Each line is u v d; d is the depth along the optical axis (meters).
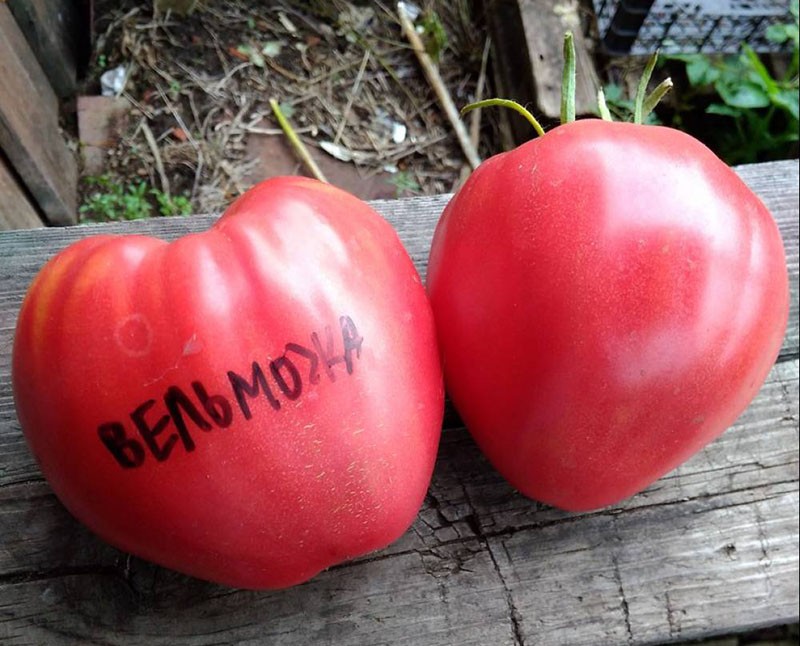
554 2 0.43
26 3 0.33
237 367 0.15
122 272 0.16
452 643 0.21
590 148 0.17
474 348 0.17
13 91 0.31
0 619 0.20
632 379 0.16
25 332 0.16
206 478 0.15
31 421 0.16
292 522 0.16
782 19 0.46
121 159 0.41
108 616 0.20
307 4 0.46
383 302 0.16
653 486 0.23
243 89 0.44
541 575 0.22
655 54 0.18
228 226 0.16
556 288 0.16
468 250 0.17
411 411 0.16
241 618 0.20
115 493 0.16
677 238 0.16
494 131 0.45
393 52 0.46
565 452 0.17
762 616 0.22
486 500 0.22
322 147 0.43
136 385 0.15
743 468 0.23
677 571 0.22
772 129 0.44
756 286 0.17
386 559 0.21
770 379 0.24
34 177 0.33
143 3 0.44
